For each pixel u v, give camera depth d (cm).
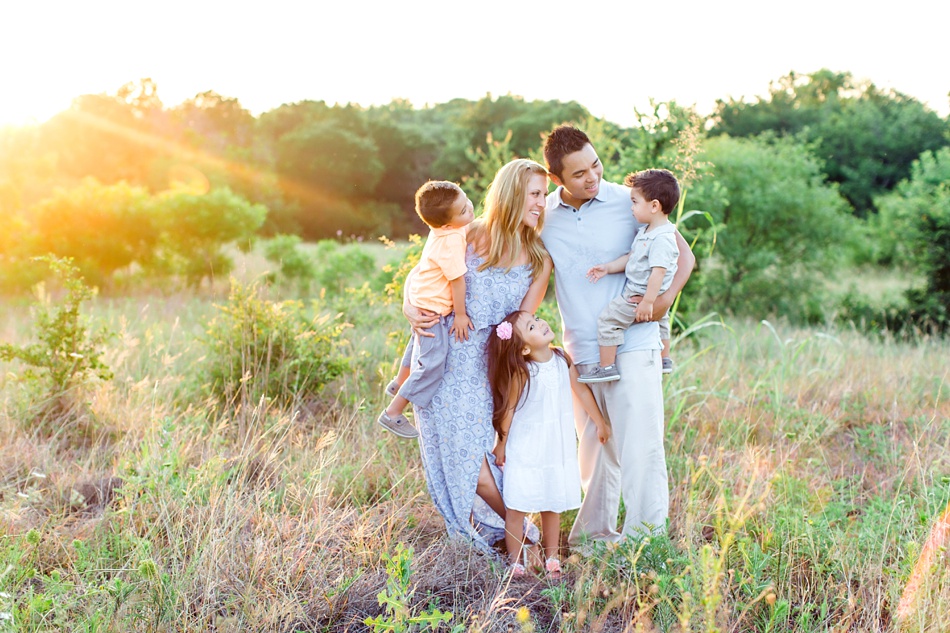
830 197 1274
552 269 375
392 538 360
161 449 404
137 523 357
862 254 1407
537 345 348
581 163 343
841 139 2795
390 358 627
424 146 4188
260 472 420
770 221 1209
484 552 355
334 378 580
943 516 344
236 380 564
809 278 1251
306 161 3744
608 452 380
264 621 284
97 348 634
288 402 554
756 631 290
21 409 509
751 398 564
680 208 566
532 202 348
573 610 301
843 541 339
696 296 978
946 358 761
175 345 692
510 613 305
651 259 338
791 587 317
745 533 352
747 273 1193
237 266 1328
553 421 351
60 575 315
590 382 357
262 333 578
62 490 405
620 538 363
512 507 349
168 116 3803
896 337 996
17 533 351
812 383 641
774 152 1357
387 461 443
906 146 2733
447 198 341
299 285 1288
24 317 895
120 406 530
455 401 359
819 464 472
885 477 458
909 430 543
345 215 3547
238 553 325
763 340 856
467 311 359
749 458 434
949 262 1060
